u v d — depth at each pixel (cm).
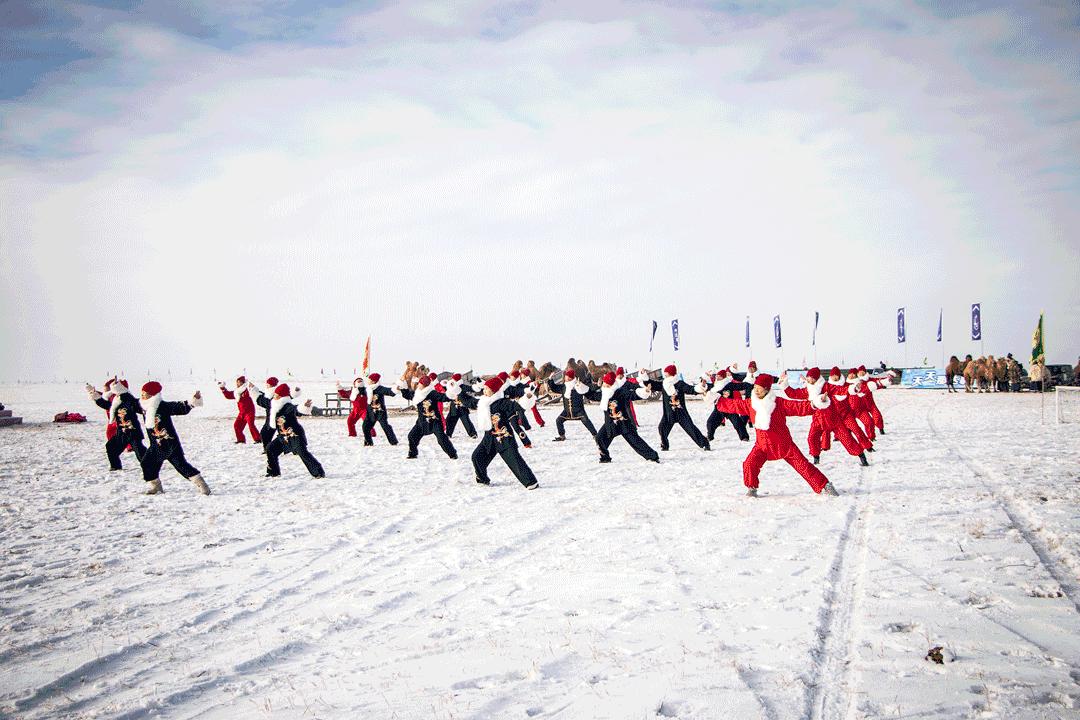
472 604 612
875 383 1864
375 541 871
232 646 537
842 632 515
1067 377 4831
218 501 1184
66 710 433
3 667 502
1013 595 578
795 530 832
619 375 1551
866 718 382
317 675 476
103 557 813
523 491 1223
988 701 399
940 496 1017
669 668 456
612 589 630
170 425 1247
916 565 669
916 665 448
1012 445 1675
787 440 1060
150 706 434
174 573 743
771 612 554
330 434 2608
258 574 736
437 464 1658
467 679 456
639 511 987
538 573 696
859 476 1257
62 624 590
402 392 1780
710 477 1308
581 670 461
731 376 1950
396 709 417
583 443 2072
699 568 685
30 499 1223
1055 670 440
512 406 1253
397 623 572
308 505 1130
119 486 1372
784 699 407
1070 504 923
